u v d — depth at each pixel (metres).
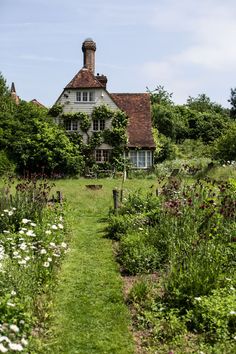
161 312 7.41
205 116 60.25
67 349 6.48
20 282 7.44
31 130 32.31
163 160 41.06
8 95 42.38
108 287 8.88
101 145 35.72
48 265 8.62
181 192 13.43
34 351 6.14
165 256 9.89
